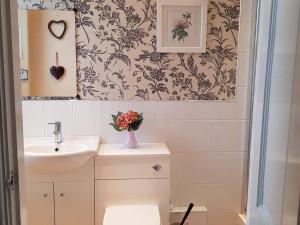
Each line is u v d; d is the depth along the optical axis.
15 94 0.72
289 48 0.69
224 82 2.24
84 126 2.22
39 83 2.16
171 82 2.22
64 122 2.21
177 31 2.16
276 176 0.75
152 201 2.03
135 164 2.00
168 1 2.13
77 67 2.17
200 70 2.22
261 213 0.87
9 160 0.70
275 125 0.77
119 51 2.17
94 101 2.21
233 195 2.36
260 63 0.89
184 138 2.28
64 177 1.98
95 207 2.02
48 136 2.21
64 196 1.99
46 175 1.97
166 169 2.01
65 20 2.12
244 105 2.27
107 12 2.13
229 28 2.19
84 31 2.14
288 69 0.69
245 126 2.29
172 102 2.24
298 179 0.62
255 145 0.93
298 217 0.62
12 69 0.70
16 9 0.74
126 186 2.01
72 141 2.14
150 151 2.05
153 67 2.20
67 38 2.13
